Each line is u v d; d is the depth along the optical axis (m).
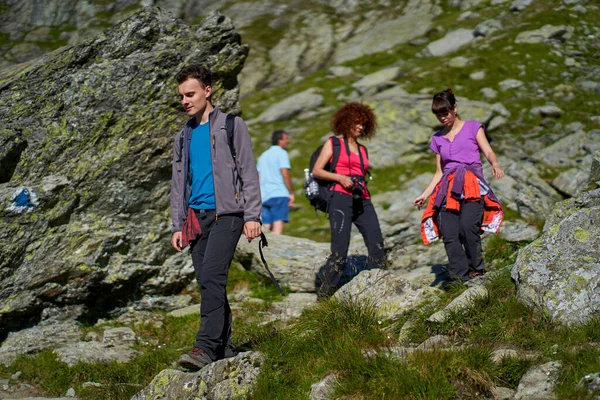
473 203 6.30
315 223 12.73
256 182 4.99
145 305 7.48
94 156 7.16
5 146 6.75
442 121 6.52
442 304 5.51
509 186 11.34
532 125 14.27
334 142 7.12
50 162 7.01
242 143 5.00
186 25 7.89
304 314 5.62
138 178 7.35
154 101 7.44
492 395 4.16
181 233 5.12
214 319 4.88
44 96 7.20
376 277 6.01
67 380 5.62
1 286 6.63
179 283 7.67
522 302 4.98
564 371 4.11
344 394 4.22
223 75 7.95
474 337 4.88
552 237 5.20
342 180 6.93
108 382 5.45
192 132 5.14
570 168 11.98
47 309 6.96
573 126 14.05
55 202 6.91
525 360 4.36
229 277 8.27
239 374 4.64
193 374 4.69
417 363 4.35
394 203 12.53
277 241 8.82
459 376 4.24
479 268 6.33
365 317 5.27
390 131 14.38
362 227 7.14
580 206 6.05
